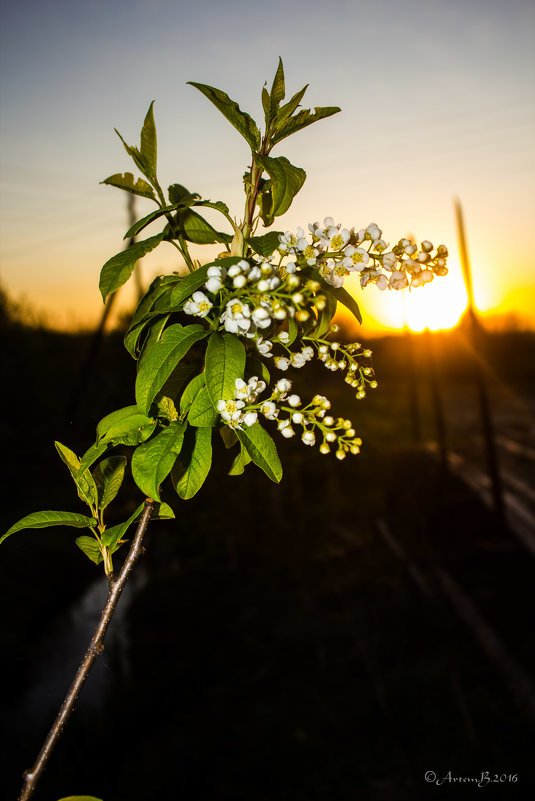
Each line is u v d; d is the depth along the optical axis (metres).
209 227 1.26
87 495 1.05
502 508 12.45
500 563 10.47
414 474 13.79
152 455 0.98
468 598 9.27
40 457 15.96
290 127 1.11
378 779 5.83
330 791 5.71
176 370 1.13
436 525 12.29
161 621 9.05
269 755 6.22
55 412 18.23
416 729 6.47
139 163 1.17
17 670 7.66
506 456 20.61
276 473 1.03
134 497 12.38
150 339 1.09
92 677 7.75
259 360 1.11
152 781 5.85
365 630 8.35
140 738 6.56
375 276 1.15
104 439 1.00
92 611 9.70
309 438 1.07
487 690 7.13
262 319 0.97
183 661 7.88
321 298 0.98
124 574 1.00
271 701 7.11
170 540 12.68
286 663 7.81
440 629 8.29
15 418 17.83
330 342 1.14
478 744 6.20
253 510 12.20
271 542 11.70
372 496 15.22
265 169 1.06
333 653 7.93
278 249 1.08
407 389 41.44
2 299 21.11
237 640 8.41
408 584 9.73
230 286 1.01
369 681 7.28
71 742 6.38
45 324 26.03
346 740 6.42
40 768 0.88
